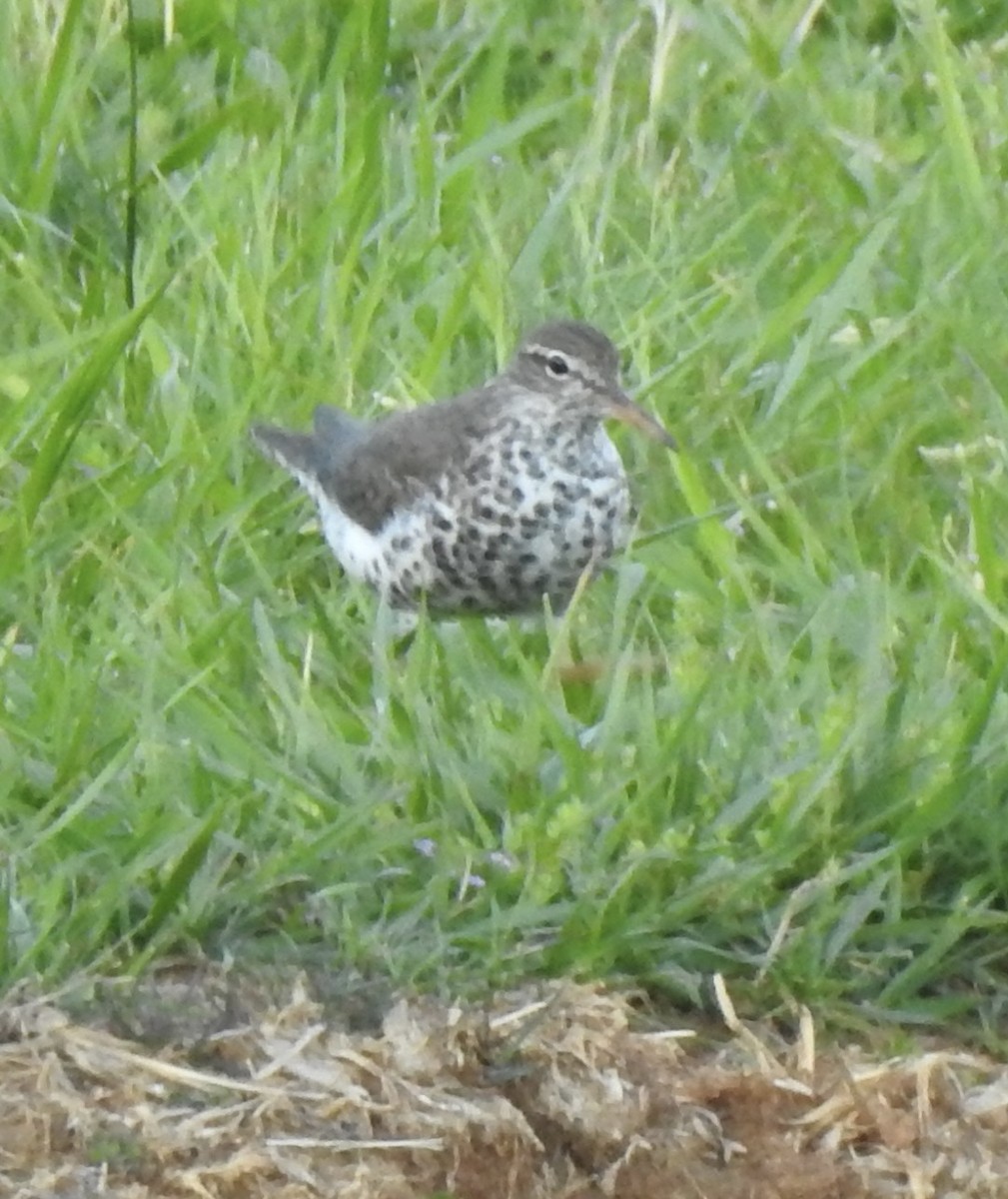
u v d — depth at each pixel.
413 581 11.42
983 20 17.19
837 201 14.73
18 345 13.02
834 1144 8.67
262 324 12.91
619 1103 8.68
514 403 11.18
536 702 9.83
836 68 16.31
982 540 11.08
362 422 11.93
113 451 12.32
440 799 9.78
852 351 13.23
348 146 14.72
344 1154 8.40
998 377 12.66
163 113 14.86
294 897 9.44
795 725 9.95
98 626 10.46
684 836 9.24
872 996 9.27
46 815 9.35
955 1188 8.56
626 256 14.25
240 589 11.53
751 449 11.65
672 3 15.75
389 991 9.03
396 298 13.55
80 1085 8.52
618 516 11.41
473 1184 8.45
